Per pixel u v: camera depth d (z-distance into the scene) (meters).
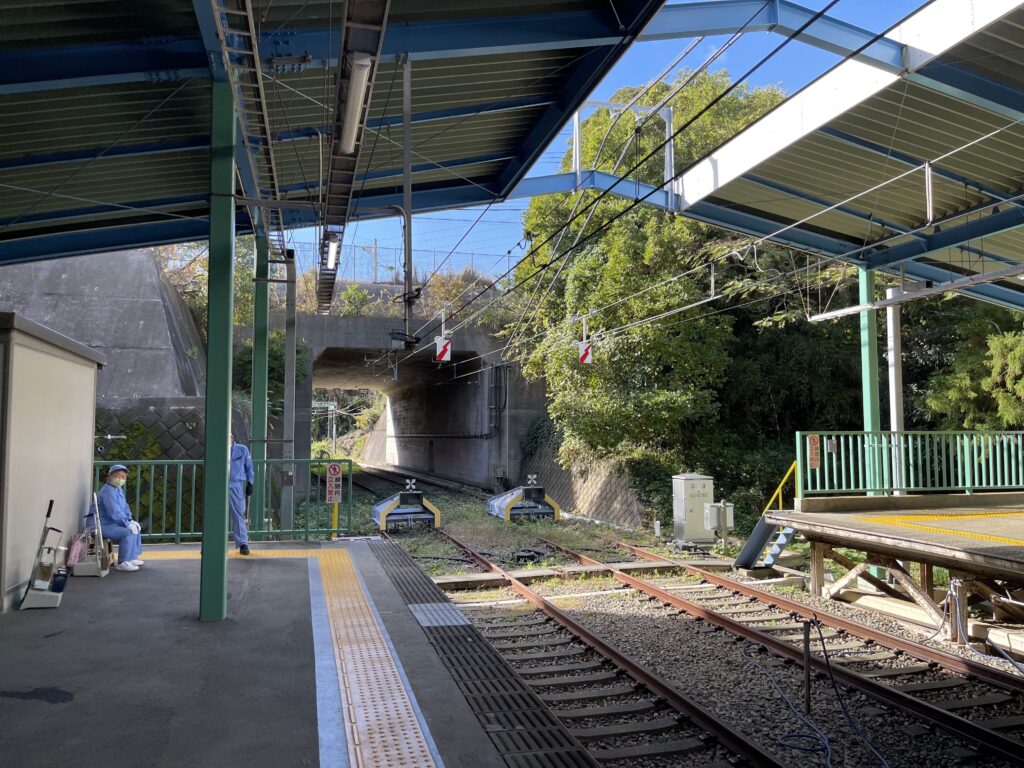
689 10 8.30
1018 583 8.62
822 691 6.63
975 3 7.30
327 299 15.38
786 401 20.80
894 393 12.62
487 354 29.89
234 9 6.00
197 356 23.52
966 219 11.64
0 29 6.38
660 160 21.30
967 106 8.98
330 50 7.24
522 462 28.91
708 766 5.15
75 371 8.11
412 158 11.00
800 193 12.09
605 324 19.77
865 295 13.15
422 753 3.78
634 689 6.59
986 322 17.78
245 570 8.48
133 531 8.35
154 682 4.76
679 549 15.21
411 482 18.67
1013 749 5.26
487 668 5.45
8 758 3.64
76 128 8.34
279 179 10.98
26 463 6.75
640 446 20.67
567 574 12.31
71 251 11.84
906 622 9.41
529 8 7.52
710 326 19.28
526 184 12.64
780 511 11.62
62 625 6.07
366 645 5.66
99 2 6.19
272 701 4.46
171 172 10.00
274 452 24.70
